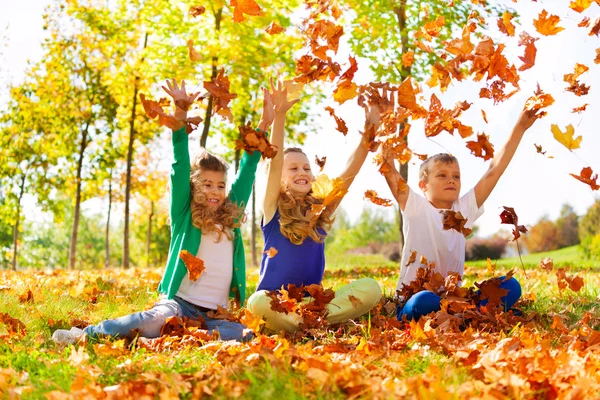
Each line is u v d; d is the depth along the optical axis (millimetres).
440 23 3367
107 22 15320
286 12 11148
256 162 3914
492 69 3158
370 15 9539
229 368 2230
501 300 3785
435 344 2797
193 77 11578
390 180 4004
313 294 3559
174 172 3564
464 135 3260
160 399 1938
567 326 3572
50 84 16719
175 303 3479
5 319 3533
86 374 2244
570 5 3070
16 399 2020
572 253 25062
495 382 2051
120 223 46469
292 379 2061
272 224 3799
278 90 3682
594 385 2023
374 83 3441
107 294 5359
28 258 44438
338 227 41406
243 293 3768
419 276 3941
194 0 11203
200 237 3602
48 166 19047
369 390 1963
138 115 15891
